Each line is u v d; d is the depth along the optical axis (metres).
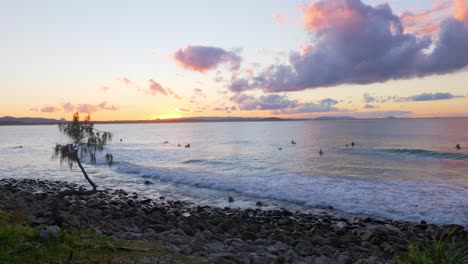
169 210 19.09
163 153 61.19
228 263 8.17
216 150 67.19
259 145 77.88
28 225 9.65
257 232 14.86
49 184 29.69
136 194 25.11
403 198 22.08
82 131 15.68
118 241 9.14
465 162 42.09
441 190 24.30
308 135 110.38
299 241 12.46
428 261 6.90
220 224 14.99
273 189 25.86
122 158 52.22
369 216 18.88
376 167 38.41
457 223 17.02
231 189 27.05
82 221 12.33
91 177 34.66
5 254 6.87
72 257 7.32
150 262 7.57
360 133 110.00
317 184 27.22
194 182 30.09
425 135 91.75
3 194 20.67
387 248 11.98
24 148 80.19
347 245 12.75
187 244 10.12
